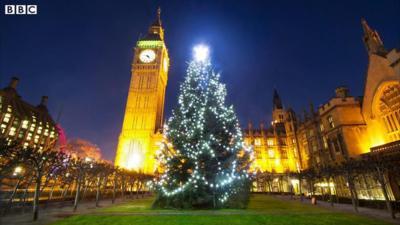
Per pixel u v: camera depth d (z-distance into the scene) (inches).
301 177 1763.0
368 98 1423.5
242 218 625.0
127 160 3472.0
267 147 3181.6
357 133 1451.8
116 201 1494.8
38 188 697.0
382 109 1353.3
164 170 916.6
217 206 858.8
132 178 1939.0
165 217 641.6
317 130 1971.0
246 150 968.9
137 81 4067.4
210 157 840.3
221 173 834.2
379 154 1042.1
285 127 3198.8
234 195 924.0
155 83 4047.7
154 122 3742.6
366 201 1115.3
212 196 837.2
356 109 1529.3
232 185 902.4
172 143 926.4
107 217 652.7
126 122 3747.5
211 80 1048.8
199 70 1081.4
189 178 817.5
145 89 4001.0
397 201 918.4
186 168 877.8
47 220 649.6
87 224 560.4
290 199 1710.1
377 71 1320.1
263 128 3326.8
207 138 857.5
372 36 1374.3
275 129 3316.9
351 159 1207.6
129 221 589.9
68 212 816.9
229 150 898.7
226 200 885.2
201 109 904.3
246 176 938.7
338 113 1541.6
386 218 717.3
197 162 812.6
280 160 3080.7
